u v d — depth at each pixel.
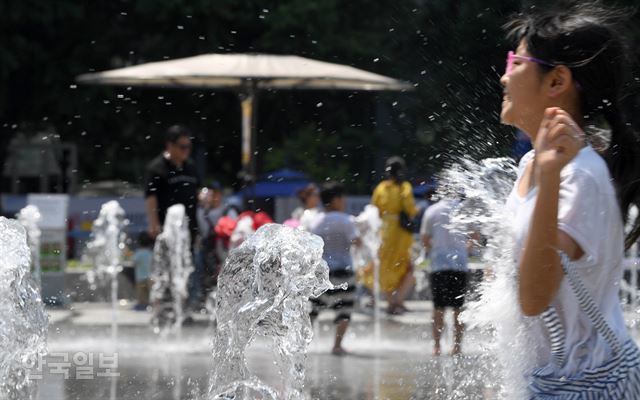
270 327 5.19
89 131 34.72
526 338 4.03
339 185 14.08
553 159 3.73
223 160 37.00
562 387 3.89
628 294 9.00
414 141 24.73
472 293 4.84
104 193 35.72
